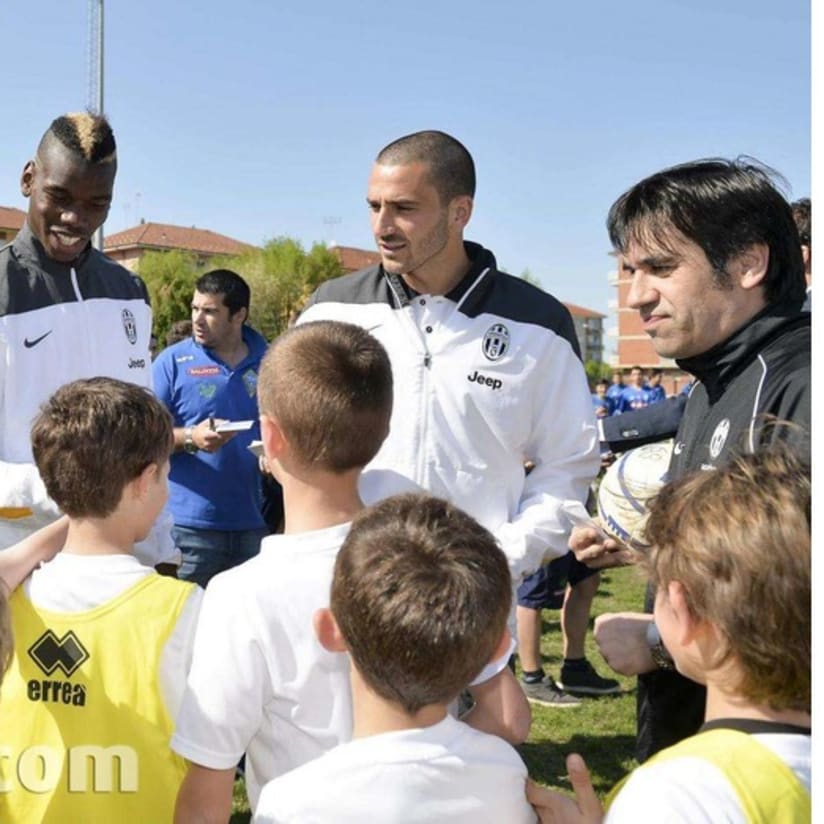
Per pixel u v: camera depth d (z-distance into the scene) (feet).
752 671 3.86
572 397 8.59
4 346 8.64
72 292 9.29
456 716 6.31
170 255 134.62
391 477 7.57
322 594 5.23
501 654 4.89
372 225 8.18
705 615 3.97
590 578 16.74
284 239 153.17
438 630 4.35
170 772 5.95
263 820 4.58
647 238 5.80
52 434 6.11
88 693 5.95
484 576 4.56
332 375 5.47
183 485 15.01
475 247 8.71
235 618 5.18
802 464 4.21
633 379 65.46
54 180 8.53
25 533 8.30
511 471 8.49
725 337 5.82
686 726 6.06
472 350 8.25
